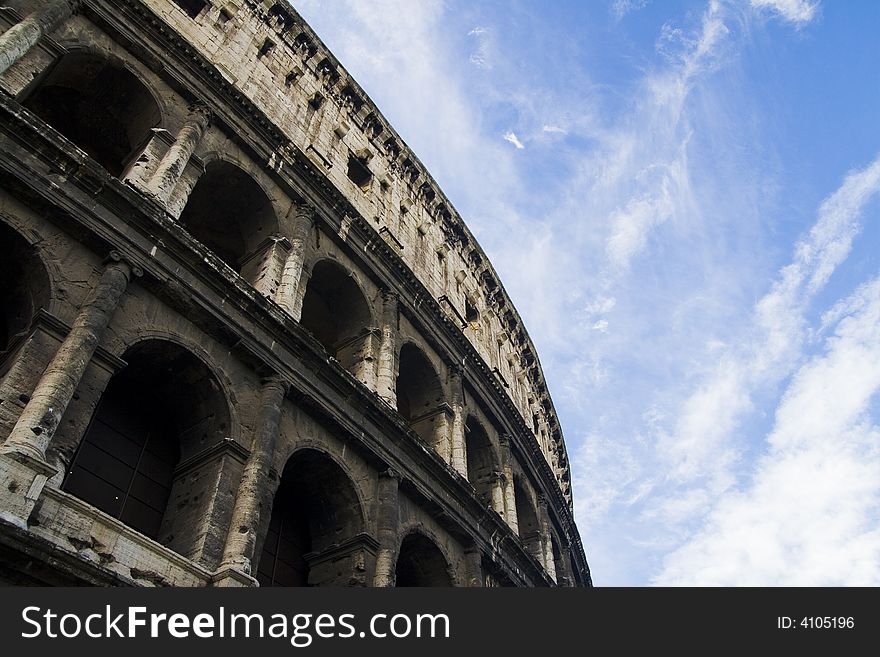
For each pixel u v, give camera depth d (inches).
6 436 721.6
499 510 1615.4
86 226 908.0
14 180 864.3
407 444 1248.8
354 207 1492.4
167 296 968.3
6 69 956.6
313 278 1428.4
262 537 915.4
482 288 2197.3
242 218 1336.1
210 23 1486.2
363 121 1846.7
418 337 1587.1
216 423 986.7
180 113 1230.3
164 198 1058.7
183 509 914.7
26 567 649.0
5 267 882.8
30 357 785.6
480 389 1739.7
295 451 1048.8
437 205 2033.7
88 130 1238.9
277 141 1379.2
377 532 1122.0
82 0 1145.4
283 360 1081.4
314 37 1728.6
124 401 983.6
